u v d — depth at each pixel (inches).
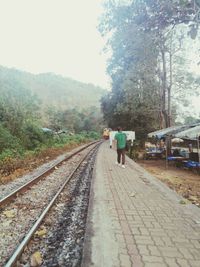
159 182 434.3
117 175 498.6
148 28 314.8
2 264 189.5
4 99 1093.1
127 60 378.6
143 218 244.5
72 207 335.0
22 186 427.8
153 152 1072.8
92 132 3607.3
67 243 225.0
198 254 174.2
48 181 515.2
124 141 625.9
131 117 1633.9
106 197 322.3
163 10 290.8
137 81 1107.9
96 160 786.2
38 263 189.9
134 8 303.3
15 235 244.1
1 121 1043.3
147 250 179.0
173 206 285.4
